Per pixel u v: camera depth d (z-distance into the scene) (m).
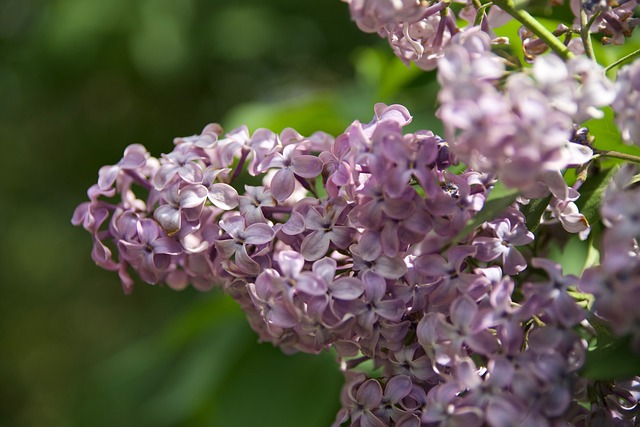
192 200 0.49
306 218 0.48
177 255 0.50
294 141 0.50
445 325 0.46
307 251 0.47
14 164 1.68
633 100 0.44
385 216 0.46
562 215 0.48
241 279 0.49
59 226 1.70
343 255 0.48
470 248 0.47
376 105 0.48
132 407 0.87
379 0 0.48
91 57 1.28
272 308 0.47
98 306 1.79
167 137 1.57
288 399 0.63
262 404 0.64
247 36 1.31
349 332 0.48
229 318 0.67
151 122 1.59
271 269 0.47
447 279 0.47
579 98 0.44
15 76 1.47
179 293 1.35
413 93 0.64
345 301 0.47
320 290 0.47
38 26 1.40
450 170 0.50
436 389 0.46
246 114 0.65
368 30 0.50
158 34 1.23
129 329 1.58
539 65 0.44
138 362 0.90
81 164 1.66
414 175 0.47
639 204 0.43
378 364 0.50
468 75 0.44
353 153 0.47
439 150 0.47
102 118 1.61
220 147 0.50
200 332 0.71
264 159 0.49
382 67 0.66
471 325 0.45
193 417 0.73
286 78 1.44
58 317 1.80
